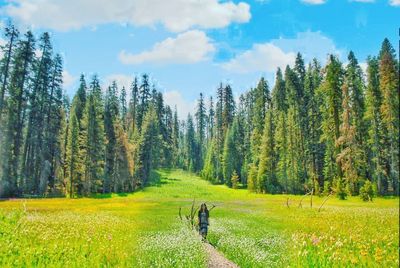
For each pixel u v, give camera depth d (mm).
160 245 13570
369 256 10484
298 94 99625
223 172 108250
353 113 76438
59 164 74500
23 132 71625
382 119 69688
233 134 112875
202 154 150500
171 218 29984
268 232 19625
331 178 79125
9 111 60562
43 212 31609
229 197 76000
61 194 72562
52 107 72875
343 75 78062
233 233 19703
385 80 65625
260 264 11820
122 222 23906
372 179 72438
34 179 69188
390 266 9477
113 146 88375
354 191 63188
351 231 17625
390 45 66875
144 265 10711
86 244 12445
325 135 80438
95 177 80750
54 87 72750
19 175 67188
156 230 20750
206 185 106000
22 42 61156
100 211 35062
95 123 80812
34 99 67562
